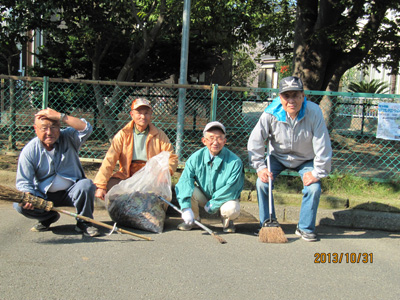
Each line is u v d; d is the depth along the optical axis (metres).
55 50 9.30
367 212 4.70
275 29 11.17
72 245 3.66
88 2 7.19
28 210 3.72
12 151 6.13
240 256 3.56
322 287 3.00
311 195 4.03
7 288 2.77
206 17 7.91
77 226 4.02
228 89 5.20
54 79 5.44
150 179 4.25
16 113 6.47
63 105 7.87
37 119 3.63
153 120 7.04
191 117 7.11
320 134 4.00
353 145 8.64
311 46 8.42
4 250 3.46
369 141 8.86
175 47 10.94
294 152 4.21
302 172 4.22
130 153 4.49
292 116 4.04
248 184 5.32
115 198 4.25
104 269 3.16
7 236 3.81
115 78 10.91
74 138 3.87
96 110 7.91
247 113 6.59
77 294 2.74
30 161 3.73
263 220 4.21
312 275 3.21
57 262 3.25
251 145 4.20
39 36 13.21
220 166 4.19
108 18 7.80
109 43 8.16
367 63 10.88
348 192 5.12
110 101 7.11
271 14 10.88
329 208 4.90
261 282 3.04
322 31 7.71
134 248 3.66
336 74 9.83
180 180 4.25
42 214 3.82
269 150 4.38
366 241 4.15
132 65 7.54
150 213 4.21
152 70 11.36
